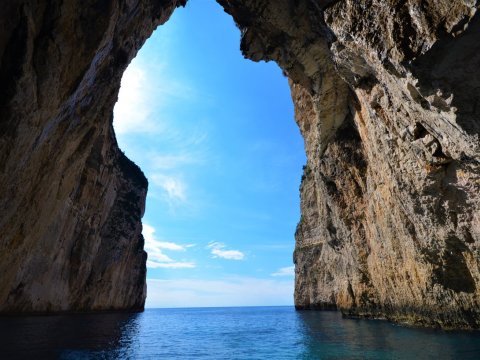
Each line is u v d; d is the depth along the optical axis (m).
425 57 8.34
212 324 38.81
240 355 13.77
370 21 9.80
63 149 18.16
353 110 19.48
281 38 18.17
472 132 8.74
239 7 17.83
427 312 16.89
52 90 13.32
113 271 50.09
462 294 14.57
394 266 19.64
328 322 28.06
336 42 12.65
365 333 17.92
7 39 11.31
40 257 31.25
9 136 11.96
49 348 12.77
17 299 28.53
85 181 38.00
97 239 44.38
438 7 7.86
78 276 39.97
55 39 12.64
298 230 58.03
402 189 14.43
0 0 10.68
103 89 19.17
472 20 7.33
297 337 19.17
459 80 8.27
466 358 9.75
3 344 13.27
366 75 13.28
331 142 22.67
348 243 27.50
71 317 32.19
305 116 30.70
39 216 19.31
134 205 55.03
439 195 12.39
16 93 11.45
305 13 15.62
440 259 14.57
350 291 30.59
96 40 14.48
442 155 11.09
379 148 16.05
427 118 10.09
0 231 15.52
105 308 49.22
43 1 12.07
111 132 44.97
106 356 11.99
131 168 56.62
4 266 17.80
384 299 23.00
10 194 14.35
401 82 9.68
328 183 26.31
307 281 54.75
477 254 12.55
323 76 18.59
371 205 20.98
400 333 16.44
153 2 20.25
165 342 18.44
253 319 50.50
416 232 15.37
